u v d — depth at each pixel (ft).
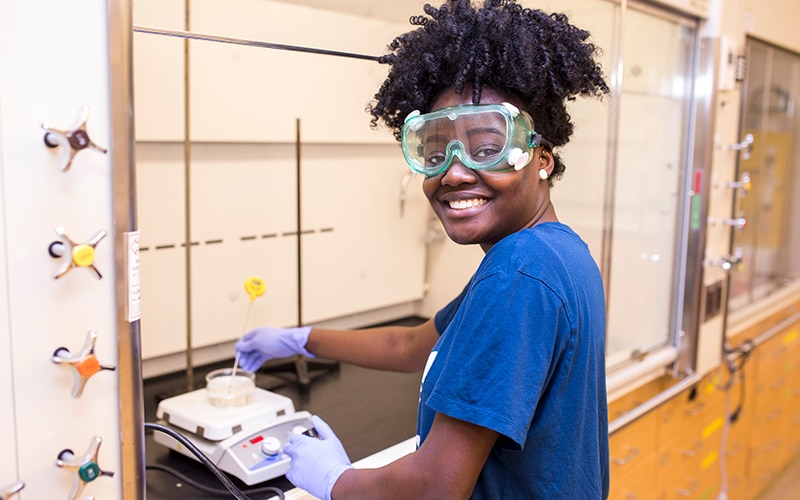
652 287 7.43
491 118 3.05
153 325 5.74
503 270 2.90
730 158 7.93
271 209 6.37
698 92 7.36
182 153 5.73
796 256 11.74
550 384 3.05
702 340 7.64
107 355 2.87
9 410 2.63
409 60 3.33
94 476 2.81
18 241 2.59
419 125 3.24
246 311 6.34
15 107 2.54
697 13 7.06
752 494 10.34
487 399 2.77
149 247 5.62
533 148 3.14
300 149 6.23
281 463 4.13
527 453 3.11
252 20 4.96
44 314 2.68
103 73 2.73
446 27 3.10
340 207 6.84
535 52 3.10
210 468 3.70
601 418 3.52
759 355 9.95
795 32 9.43
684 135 7.52
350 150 6.83
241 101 5.87
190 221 5.83
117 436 2.93
